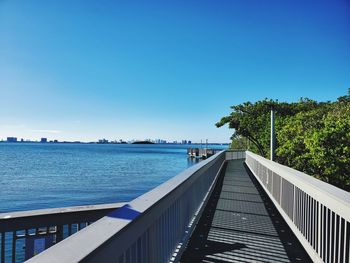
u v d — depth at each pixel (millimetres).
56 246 1525
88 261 1467
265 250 4895
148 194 3127
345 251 3312
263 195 10078
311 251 4492
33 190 34812
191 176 5238
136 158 108188
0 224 3305
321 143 8914
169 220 3898
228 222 6605
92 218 3793
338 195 3451
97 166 70062
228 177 15414
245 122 26594
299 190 5395
